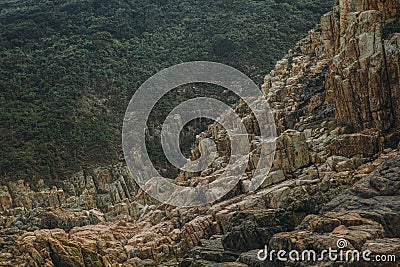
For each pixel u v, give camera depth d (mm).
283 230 26672
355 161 31094
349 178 29016
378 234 21578
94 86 87375
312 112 39156
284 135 34094
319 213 25797
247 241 26641
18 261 32562
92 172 68125
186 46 99625
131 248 33906
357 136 31859
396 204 23688
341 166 30922
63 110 80125
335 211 24859
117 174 66875
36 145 71688
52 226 41406
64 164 69250
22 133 73625
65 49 97250
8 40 97938
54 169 67938
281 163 33844
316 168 32469
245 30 100938
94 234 35844
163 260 32688
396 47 32688
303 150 33719
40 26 104125
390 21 34188
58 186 65375
